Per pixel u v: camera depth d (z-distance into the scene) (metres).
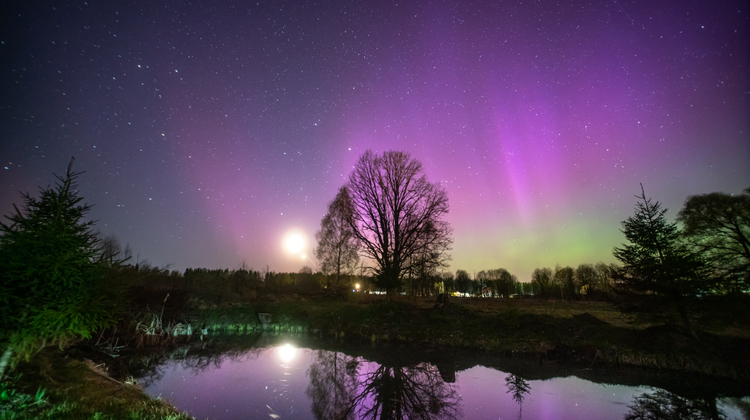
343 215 41.81
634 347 17.86
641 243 18.58
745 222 20.23
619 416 11.38
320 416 10.88
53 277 7.07
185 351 19.16
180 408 10.47
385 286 32.66
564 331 21.44
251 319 28.88
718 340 16.94
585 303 44.25
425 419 11.07
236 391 12.69
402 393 13.52
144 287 25.94
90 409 6.78
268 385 13.67
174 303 25.02
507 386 14.56
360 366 17.61
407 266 33.91
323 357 19.33
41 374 8.32
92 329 8.31
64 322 7.38
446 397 13.13
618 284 19.41
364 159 38.03
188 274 40.09
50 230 7.50
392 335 24.56
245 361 17.70
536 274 60.19
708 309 16.91
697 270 17.28
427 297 43.44
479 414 11.54
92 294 8.05
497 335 21.97
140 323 19.44
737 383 14.30
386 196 36.53
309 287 58.34
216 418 9.95
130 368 14.81
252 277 44.44
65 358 10.26
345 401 12.45
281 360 18.22
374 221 36.47
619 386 14.42
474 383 14.96
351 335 25.58
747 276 17.94
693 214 21.94
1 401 6.27
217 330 26.45
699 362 15.76
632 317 19.05
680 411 11.72
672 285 17.08
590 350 18.42
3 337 6.77
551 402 12.62
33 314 6.98
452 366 17.73
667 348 16.97
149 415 7.07
